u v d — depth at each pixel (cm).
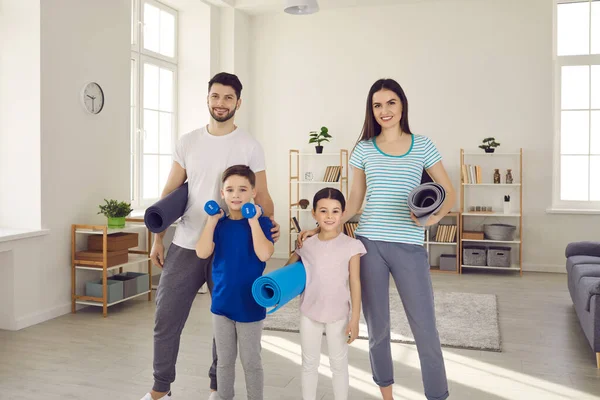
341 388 237
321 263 234
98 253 444
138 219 494
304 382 238
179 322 252
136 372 317
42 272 426
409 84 698
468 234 653
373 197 244
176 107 686
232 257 229
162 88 658
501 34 669
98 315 445
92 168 473
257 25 750
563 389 296
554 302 502
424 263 240
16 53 421
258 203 258
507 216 671
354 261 235
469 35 678
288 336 393
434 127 692
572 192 667
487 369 327
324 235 242
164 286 249
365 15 711
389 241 238
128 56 514
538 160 663
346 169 722
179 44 687
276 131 748
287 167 745
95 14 471
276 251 754
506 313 462
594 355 351
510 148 671
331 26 723
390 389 252
